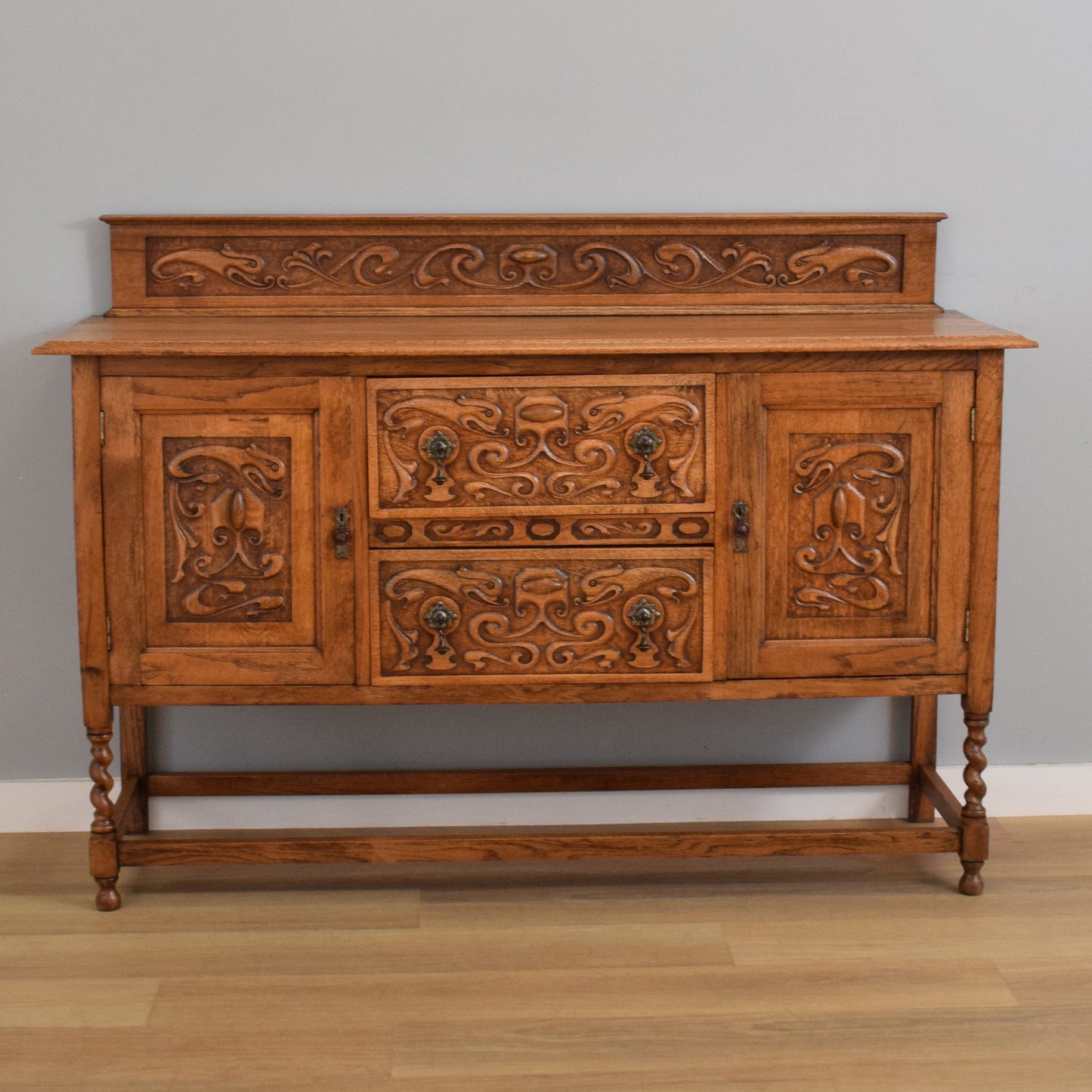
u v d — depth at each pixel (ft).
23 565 9.55
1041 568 9.84
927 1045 7.20
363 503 8.06
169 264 9.21
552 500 8.11
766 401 8.06
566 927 8.45
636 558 8.19
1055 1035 7.30
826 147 9.40
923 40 9.30
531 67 9.23
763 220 9.27
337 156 9.27
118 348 7.77
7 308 9.30
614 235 9.29
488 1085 6.88
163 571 8.12
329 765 9.81
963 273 9.55
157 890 8.92
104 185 9.22
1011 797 10.05
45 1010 7.52
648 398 8.02
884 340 7.91
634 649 8.28
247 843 8.47
